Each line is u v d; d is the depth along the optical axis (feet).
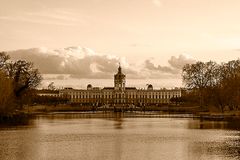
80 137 365.20
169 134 390.63
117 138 357.82
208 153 268.82
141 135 382.63
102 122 584.81
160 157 254.68
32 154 263.49
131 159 248.11
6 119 603.67
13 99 623.36
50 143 319.06
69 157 254.06
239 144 312.29
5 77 587.27
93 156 257.55
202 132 406.21
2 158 248.52
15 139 343.67
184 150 281.95
